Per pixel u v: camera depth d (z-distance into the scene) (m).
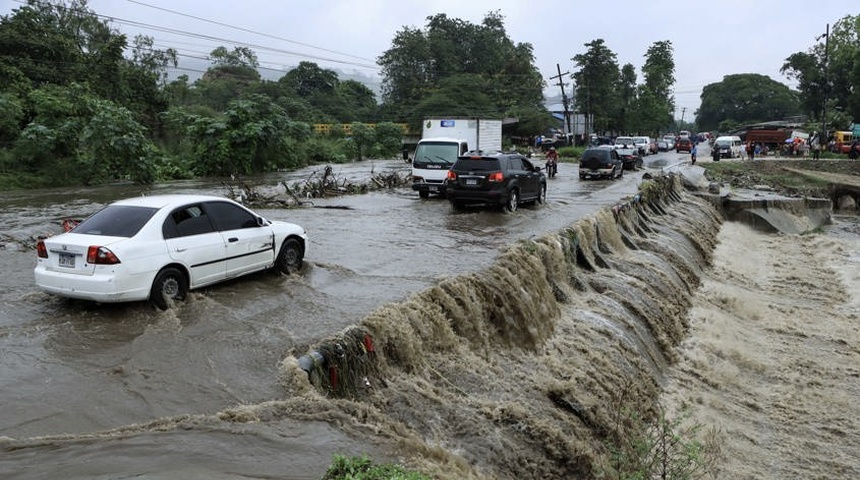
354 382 6.72
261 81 72.50
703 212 26.70
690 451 7.06
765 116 129.38
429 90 73.31
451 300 8.82
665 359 12.20
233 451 4.75
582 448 7.05
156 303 8.27
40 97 27.70
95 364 6.61
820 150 55.25
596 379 9.38
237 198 20.17
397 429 5.71
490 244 13.54
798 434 9.76
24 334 7.41
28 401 5.75
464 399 7.27
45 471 4.39
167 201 8.85
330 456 4.77
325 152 46.41
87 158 27.06
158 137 39.34
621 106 80.50
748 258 21.97
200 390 6.03
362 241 13.85
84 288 7.75
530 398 7.95
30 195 22.28
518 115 69.25
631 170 38.56
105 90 36.25
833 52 75.50
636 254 17.31
